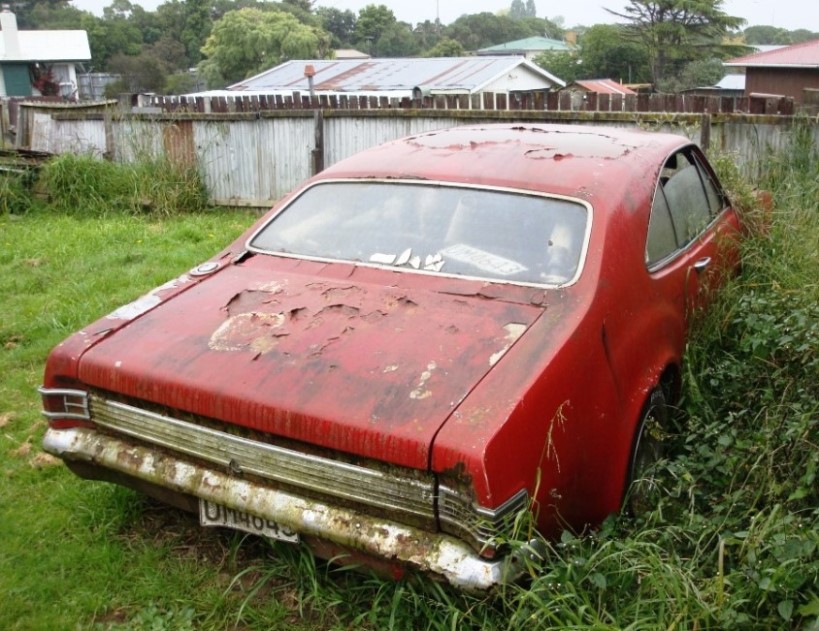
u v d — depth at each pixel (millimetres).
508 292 3213
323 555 2902
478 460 2479
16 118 13883
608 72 67000
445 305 3195
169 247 8547
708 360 4219
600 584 2596
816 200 6484
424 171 3875
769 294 4355
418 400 2701
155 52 80562
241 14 68000
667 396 3814
